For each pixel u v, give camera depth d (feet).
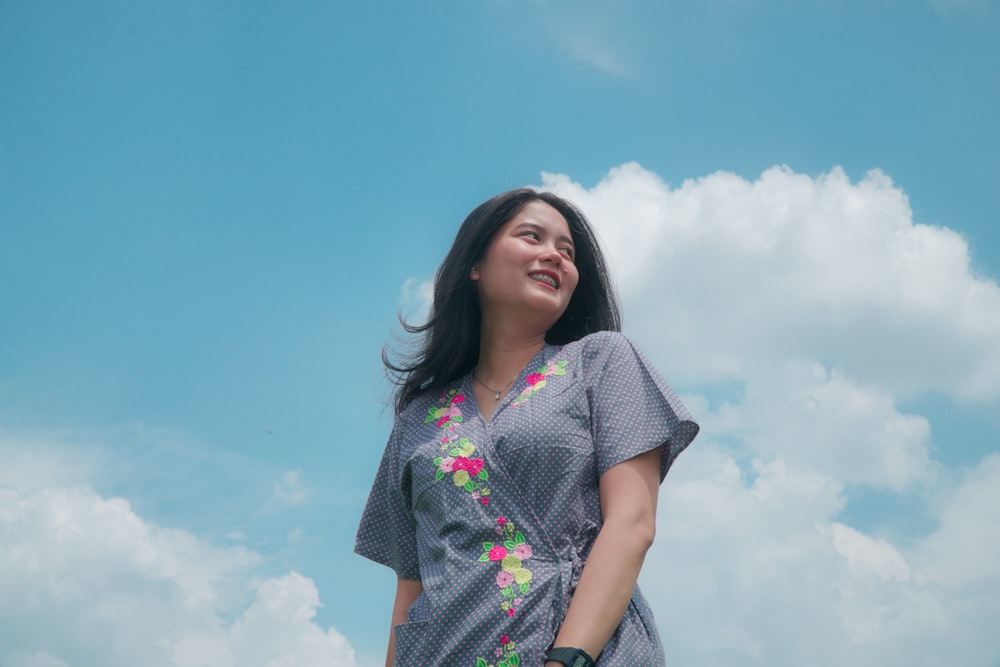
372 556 10.22
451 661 8.36
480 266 10.55
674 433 9.09
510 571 8.52
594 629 8.05
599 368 9.46
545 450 8.91
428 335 10.63
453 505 8.95
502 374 10.14
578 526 8.79
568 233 10.68
